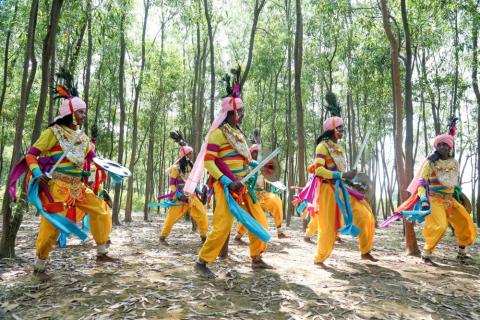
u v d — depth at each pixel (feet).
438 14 34.60
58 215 14.70
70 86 16.43
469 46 40.73
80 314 11.28
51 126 15.44
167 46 60.54
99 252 17.37
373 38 40.75
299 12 32.40
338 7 39.37
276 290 13.79
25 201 19.03
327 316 11.43
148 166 54.08
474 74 43.88
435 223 19.89
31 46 19.90
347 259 20.24
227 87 16.99
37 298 12.71
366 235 19.72
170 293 13.10
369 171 77.36
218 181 16.05
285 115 72.02
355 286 14.64
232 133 16.37
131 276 15.26
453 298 13.73
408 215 20.11
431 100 44.62
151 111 57.31
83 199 16.12
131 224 44.55
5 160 112.16
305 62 53.98
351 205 19.77
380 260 20.24
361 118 65.92
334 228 18.57
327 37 48.16
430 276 16.87
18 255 20.06
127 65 58.49
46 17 27.58
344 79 58.39
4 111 59.06
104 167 17.25
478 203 48.11
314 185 20.18
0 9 37.58
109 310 11.55
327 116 69.62
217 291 13.50
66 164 15.38
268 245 25.66
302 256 21.20
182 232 34.17
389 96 46.91
